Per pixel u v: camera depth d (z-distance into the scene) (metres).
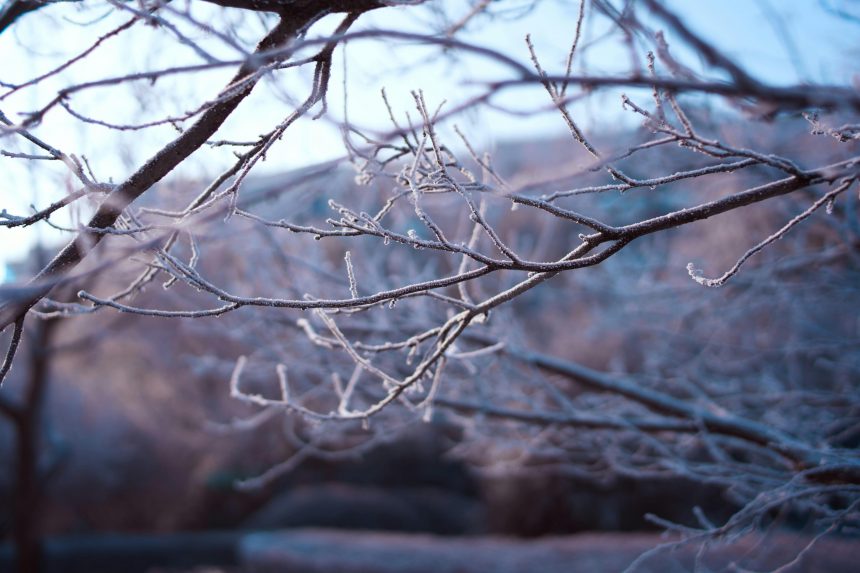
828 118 3.60
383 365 6.25
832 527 4.21
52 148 2.68
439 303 7.00
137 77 2.17
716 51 1.72
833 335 7.80
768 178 6.20
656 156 6.98
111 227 2.87
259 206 5.66
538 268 2.79
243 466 21.61
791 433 6.52
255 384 10.66
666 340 8.65
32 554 14.91
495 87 1.88
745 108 2.38
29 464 14.76
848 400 6.86
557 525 15.31
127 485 21.09
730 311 7.90
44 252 7.82
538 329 13.38
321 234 2.83
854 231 6.18
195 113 2.49
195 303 7.29
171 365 14.09
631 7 2.12
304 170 3.58
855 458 4.99
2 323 2.78
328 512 19.39
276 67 2.56
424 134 2.87
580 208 8.88
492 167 3.37
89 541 20.39
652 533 13.39
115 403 20.28
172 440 20.94
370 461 21.25
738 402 7.38
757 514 4.56
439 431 13.92
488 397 6.60
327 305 2.80
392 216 6.95
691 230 9.18
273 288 6.76
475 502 19.92
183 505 21.80
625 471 6.49
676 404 6.04
